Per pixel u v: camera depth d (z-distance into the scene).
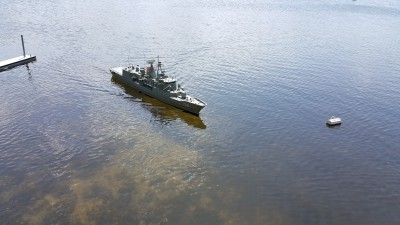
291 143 78.62
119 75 113.69
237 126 85.88
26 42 157.88
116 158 70.75
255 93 105.94
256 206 58.22
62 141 76.38
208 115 91.81
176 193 60.50
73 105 95.25
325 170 69.06
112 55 141.62
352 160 72.81
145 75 106.25
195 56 142.75
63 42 159.25
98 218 54.50
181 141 78.50
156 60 135.88
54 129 81.50
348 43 174.62
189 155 72.62
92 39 165.12
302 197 60.91
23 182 62.53
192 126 85.94
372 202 60.41
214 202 58.66
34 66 127.75
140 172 66.25
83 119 87.31
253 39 175.75
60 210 56.03
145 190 61.06
